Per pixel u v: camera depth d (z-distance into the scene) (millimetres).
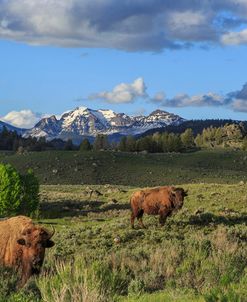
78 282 9281
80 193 63375
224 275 10891
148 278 12406
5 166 45031
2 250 12312
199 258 14133
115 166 158500
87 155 165125
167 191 27906
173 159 184250
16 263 12086
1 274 11336
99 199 55500
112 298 9547
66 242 25078
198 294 10070
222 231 23828
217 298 8664
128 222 30297
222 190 46875
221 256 13992
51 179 144375
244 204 39281
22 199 44750
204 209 37594
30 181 45312
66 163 156625
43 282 9891
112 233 26766
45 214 46094
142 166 162250
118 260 15125
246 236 23531
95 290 9039
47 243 11984
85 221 39812
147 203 28062
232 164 187500
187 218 30094
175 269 13648
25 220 12531
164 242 21109
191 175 156625
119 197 55469
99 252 21078
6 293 10414
